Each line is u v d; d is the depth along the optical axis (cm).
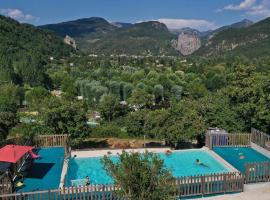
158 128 3588
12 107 5219
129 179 1395
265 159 2991
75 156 3075
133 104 8969
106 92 10944
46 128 3494
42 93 10312
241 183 2338
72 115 3459
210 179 2288
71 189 2078
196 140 3784
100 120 7069
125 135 4512
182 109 3762
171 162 3017
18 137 3425
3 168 2247
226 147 3322
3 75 13650
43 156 2973
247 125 3709
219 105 3906
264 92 3578
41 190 2027
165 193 1409
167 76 13275
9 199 1981
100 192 2123
